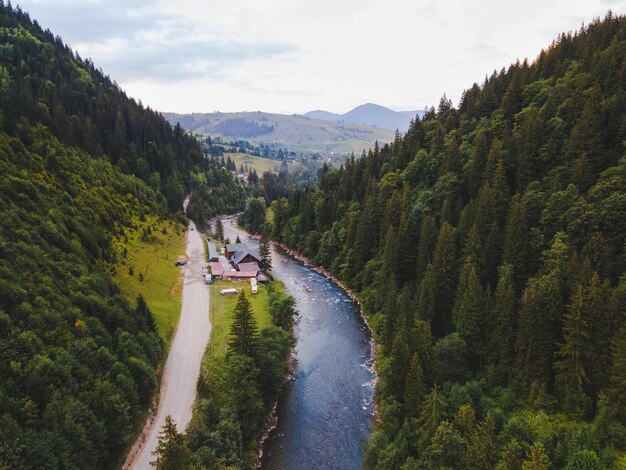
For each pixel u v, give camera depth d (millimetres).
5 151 89625
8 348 44750
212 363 70625
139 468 48875
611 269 60438
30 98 137000
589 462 40125
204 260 135000
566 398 50500
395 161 138875
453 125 130250
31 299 53500
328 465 56375
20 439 37375
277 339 74250
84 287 64875
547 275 62906
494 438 46062
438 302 76938
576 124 80125
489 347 61688
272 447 59406
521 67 125062
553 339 56219
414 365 55844
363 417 65875
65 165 114438
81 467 41781
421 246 90938
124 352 58906
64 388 45625
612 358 49938
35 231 68250
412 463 46875
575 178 73750
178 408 59594
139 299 75000
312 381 75500
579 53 105438
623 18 103938
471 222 84625
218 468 45594
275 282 127438
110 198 126750
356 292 118250
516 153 90562
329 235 145625
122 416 48781
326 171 189750
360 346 88375
